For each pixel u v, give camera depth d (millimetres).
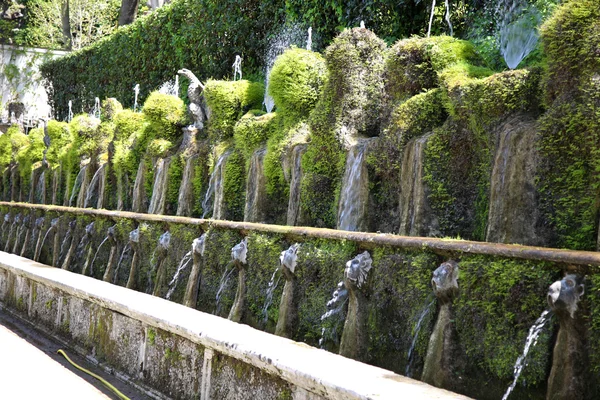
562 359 3225
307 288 5035
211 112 8820
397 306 4266
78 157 13477
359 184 5762
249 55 13148
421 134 5348
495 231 4328
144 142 10711
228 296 6105
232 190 7898
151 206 9766
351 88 6242
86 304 6824
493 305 3588
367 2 9445
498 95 4516
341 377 3578
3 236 13742
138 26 17281
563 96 4066
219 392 4633
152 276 7637
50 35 39031
